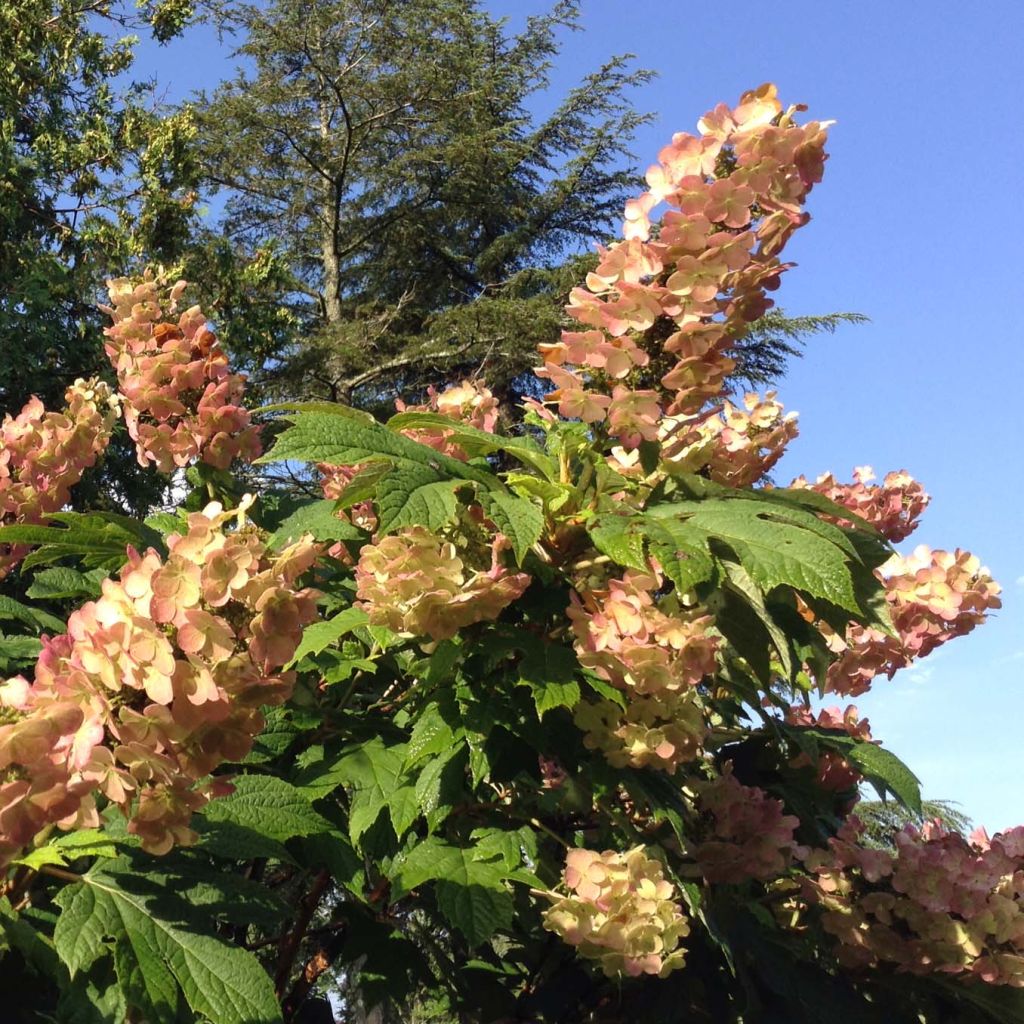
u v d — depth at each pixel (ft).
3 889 6.42
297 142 70.79
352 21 66.90
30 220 45.44
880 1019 9.55
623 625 7.68
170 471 10.87
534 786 9.02
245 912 6.49
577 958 9.43
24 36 46.57
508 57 72.43
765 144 7.65
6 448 10.60
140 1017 6.58
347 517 10.23
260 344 51.03
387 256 75.00
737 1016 9.08
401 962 9.20
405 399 66.80
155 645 5.51
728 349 8.02
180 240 48.42
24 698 5.59
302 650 8.30
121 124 48.83
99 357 40.96
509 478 7.88
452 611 7.59
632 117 67.92
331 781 8.31
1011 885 9.69
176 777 5.74
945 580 11.16
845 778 11.94
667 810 8.14
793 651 8.41
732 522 7.39
